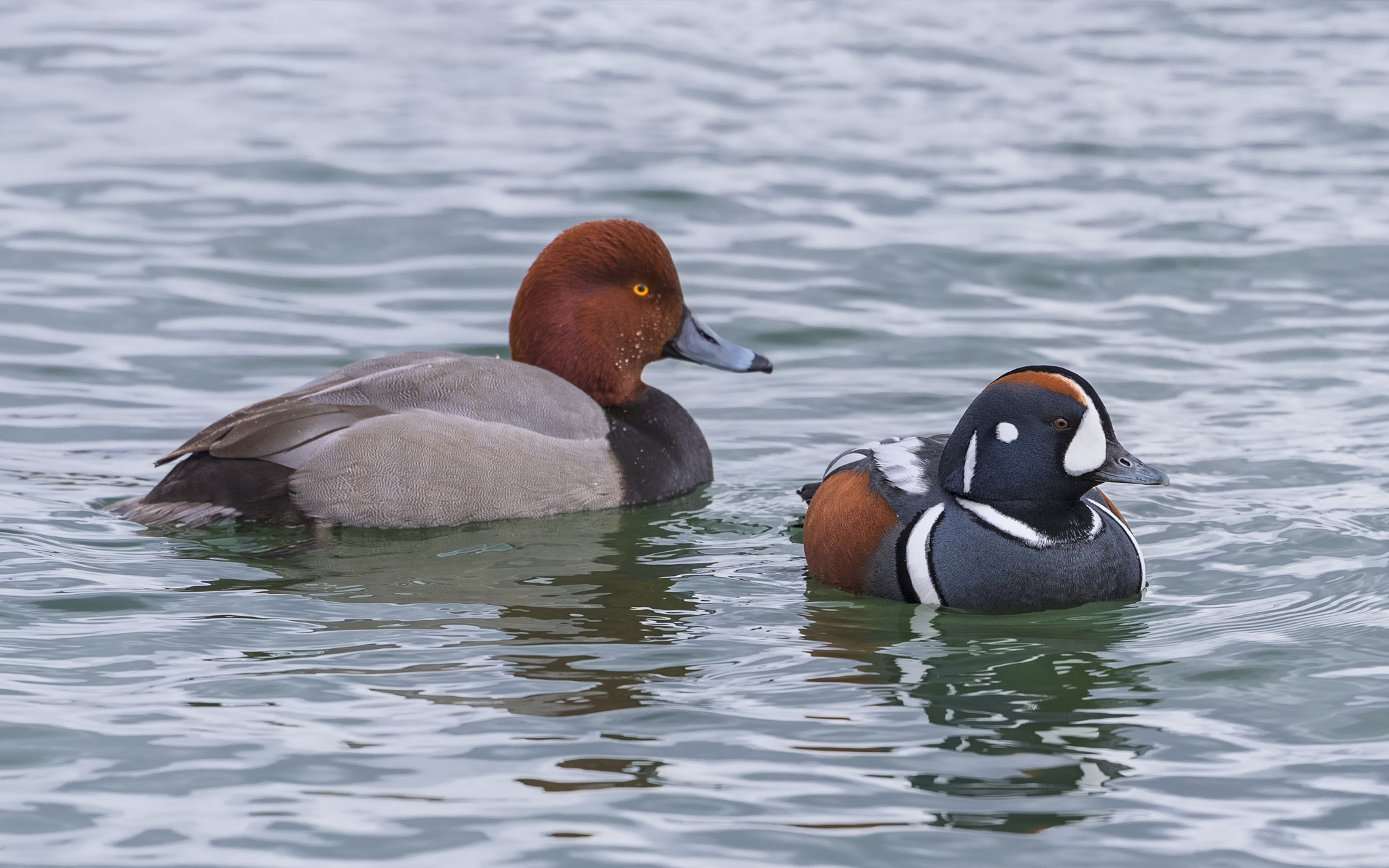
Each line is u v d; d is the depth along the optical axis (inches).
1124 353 632.4
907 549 412.8
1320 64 1075.9
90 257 720.3
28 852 273.0
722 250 747.4
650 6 1250.6
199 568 428.8
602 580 430.9
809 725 329.4
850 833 283.3
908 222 784.9
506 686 347.9
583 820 286.2
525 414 491.2
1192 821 288.5
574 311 527.8
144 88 994.7
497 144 894.4
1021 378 413.4
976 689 350.9
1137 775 307.1
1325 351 629.9
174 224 764.6
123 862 270.4
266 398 583.2
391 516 467.8
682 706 338.0
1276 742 321.4
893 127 941.2
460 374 492.1
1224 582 423.5
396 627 386.3
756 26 1190.3
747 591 423.5
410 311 673.6
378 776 302.4
